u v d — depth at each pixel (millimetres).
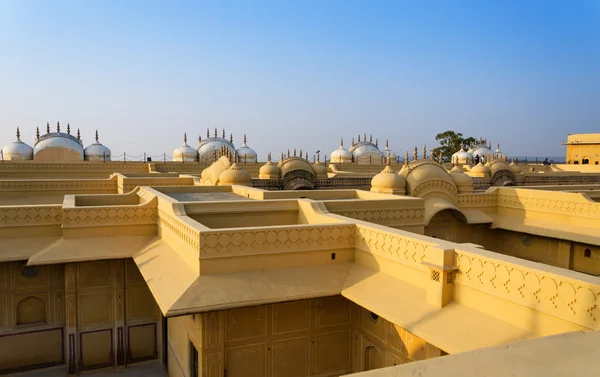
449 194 15406
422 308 6680
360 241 8711
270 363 8633
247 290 7629
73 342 11820
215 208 10156
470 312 6258
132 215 11242
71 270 11703
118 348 12234
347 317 9242
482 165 23625
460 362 2230
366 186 20875
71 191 17297
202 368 8039
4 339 11797
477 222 15125
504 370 2143
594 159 43156
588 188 17688
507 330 5695
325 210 10367
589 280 5070
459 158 40344
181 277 8031
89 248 10492
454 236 15375
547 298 5414
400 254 7695
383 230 8172
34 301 12094
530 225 14453
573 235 12922
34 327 12016
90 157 34219
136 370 12156
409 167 15922
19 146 32156
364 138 43250
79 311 11844
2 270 11711
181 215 9500
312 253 8586
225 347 8234
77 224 10852
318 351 9031
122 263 12125
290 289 7789
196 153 37781
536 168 37250
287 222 10898
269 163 20203
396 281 7680
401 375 2092
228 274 7938
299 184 19391
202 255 7781
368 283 7887
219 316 8094
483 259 6195
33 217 11102
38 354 12109
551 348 2404
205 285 7578
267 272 8172
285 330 8703
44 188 16781
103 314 12070
